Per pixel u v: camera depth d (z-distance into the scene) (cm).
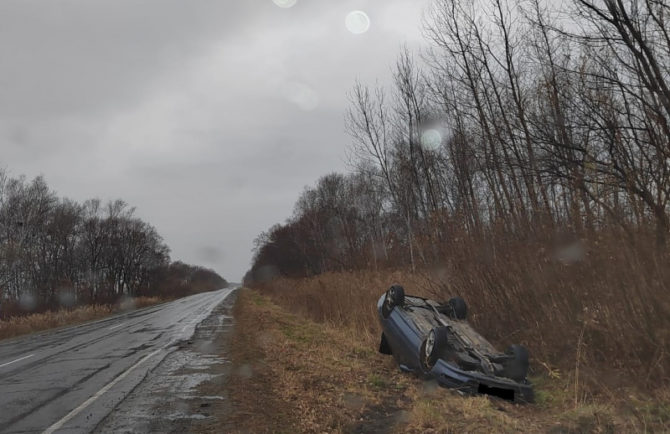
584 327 614
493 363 643
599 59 720
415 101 1585
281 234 6981
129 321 2792
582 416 509
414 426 527
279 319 1973
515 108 935
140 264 8975
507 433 486
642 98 637
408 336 758
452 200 1384
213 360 1067
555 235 711
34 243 6119
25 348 1648
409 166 1616
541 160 773
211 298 6366
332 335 1296
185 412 635
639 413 485
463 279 897
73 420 622
